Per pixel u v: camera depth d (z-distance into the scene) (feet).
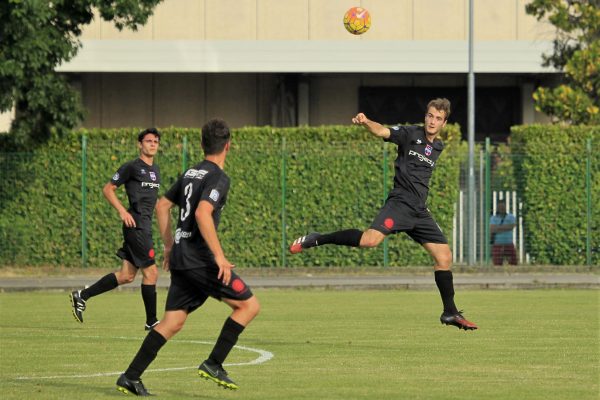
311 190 405.18
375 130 174.29
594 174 407.44
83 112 386.52
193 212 123.34
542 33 501.97
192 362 163.84
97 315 249.55
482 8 504.02
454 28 509.35
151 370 153.89
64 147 401.08
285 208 404.16
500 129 527.81
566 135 413.39
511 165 407.44
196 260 123.24
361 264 402.72
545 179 406.82
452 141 407.85
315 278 371.56
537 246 406.62
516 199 407.03
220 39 504.84
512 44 485.97
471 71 401.29
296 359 166.91
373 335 203.72
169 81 527.81
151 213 209.56
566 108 441.27
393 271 401.08
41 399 126.11
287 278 371.97
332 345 186.80
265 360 165.37
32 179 399.65
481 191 403.54
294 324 226.58
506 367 156.97
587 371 152.66
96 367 157.58
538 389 135.03
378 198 405.18
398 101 529.04
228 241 402.93
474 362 162.91
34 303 286.25
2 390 133.59
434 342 191.42
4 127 479.00
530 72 485.56
